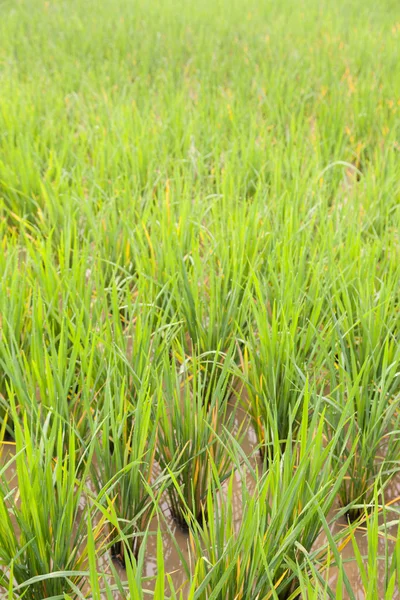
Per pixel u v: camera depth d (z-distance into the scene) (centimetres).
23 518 202
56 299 308
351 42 782
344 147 496
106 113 559
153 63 747
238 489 272
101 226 359
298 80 674
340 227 347
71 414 261
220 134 525
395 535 254
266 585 205
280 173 426
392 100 586
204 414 258
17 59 773
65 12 952
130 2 994
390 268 324
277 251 332
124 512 236
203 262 332
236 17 910
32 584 207
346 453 254
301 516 215
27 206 421
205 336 297
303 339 275
